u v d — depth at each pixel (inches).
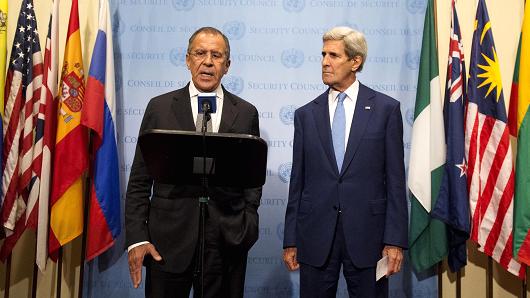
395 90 120.6
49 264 119.2
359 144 91.9
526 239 104.5
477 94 111.2
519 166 106.7
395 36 121.1
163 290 83.1
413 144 112.3
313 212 91.8
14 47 113.5
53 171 111.4
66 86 111.1
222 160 72.4
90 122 108.3
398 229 88.8
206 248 82.4
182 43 121.7
